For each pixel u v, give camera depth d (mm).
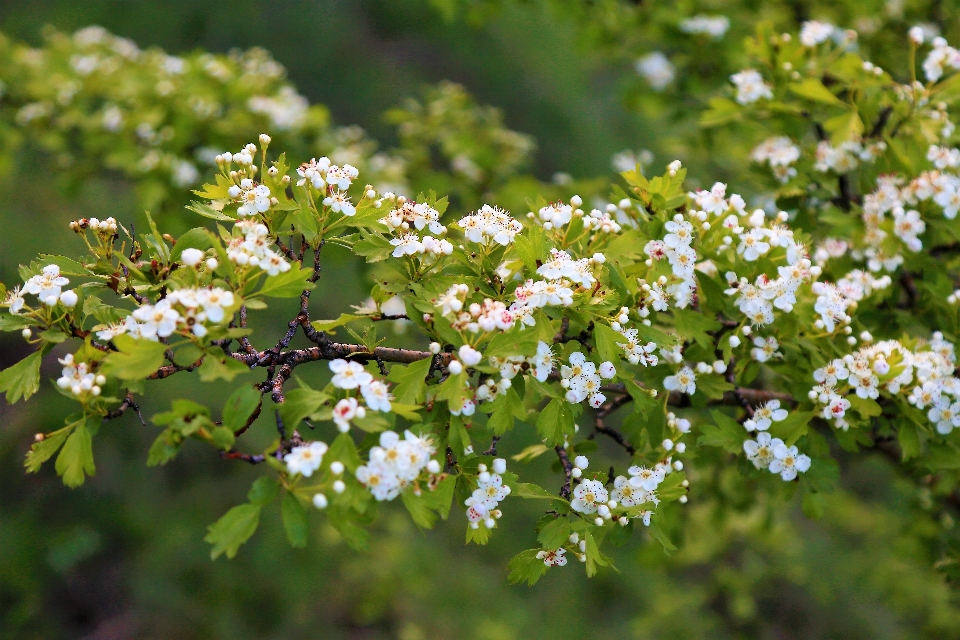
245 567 8148
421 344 4797
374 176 5258
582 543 2244
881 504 6418
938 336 2816
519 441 7332
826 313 2594
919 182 3111
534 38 12617
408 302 2201
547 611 7852
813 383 2678
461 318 2090
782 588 6504
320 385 7988
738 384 3088
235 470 8938
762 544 5660
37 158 9461
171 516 8484
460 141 5582
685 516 4465
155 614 7789
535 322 2178
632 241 2488
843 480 6945
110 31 11305
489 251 2375
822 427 3307
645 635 6500
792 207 3625
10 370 2191
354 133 5707
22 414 8617
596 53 6020
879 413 2570
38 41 10734
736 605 5875
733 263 2598
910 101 3428
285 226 2398
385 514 8102
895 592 5555
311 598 7914
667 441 2475
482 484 2123
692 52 5051
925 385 2621
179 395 8336
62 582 7949
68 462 2051
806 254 2652
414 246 2293
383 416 2012
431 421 2131
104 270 2297
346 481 1885
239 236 2121
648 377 2707
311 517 8094
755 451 2619
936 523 4152
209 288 2025
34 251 8844
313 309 8680
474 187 5680
